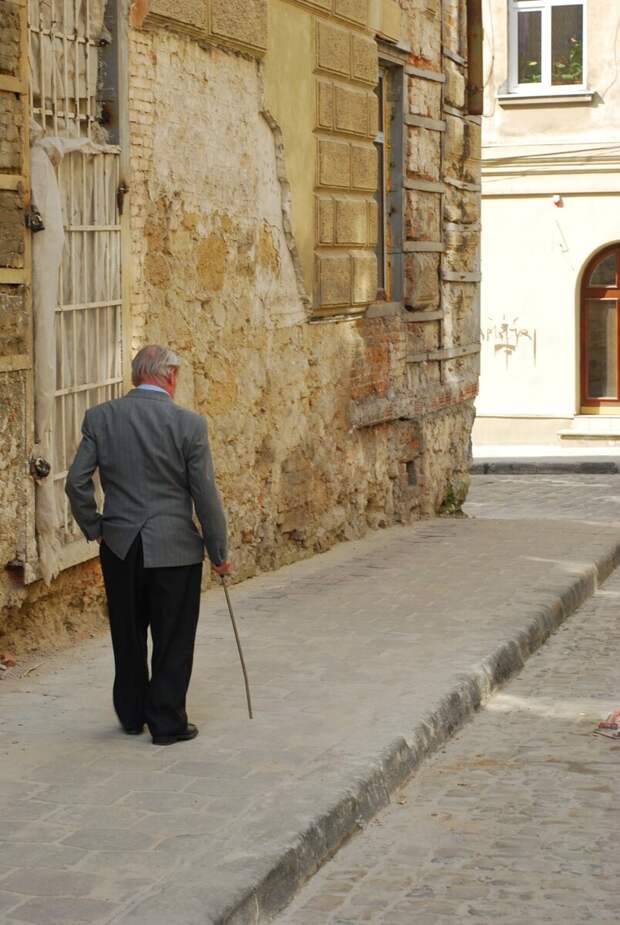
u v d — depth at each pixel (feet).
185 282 37.76
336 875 21.08
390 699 28.68
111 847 20.12
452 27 59.36
